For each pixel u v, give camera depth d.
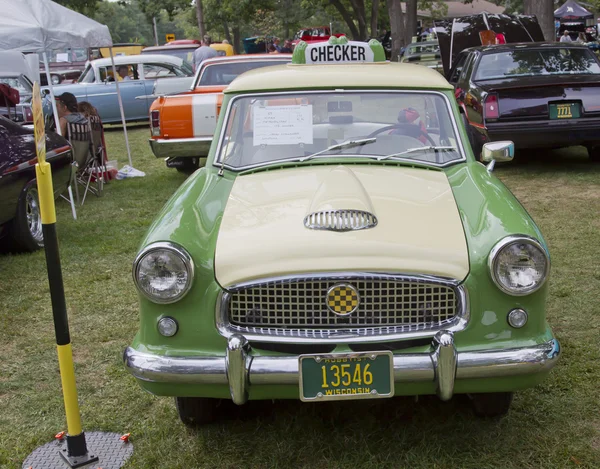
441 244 2.88
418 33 35.72
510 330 2.84
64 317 3.01
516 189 8.10
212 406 3.31
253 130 3.94
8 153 6.23
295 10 40.12
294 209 3.16
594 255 5.66
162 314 2.88
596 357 3.92
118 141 15.19
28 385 3.92
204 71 10.07
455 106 3.96
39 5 7.89
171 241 2.88
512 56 9.20
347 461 3.07
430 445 3.14
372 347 2.83
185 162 10.35
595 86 8.23
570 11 32.19
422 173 3.63
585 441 3.14
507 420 3.33
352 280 2.81
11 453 3.25
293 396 2.86
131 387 3.84
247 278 2.82
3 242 6.52
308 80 4.01
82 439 3.12
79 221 7.79
